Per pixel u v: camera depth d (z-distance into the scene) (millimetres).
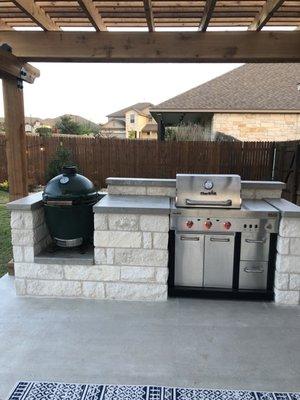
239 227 3141
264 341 2588
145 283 3236
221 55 3621
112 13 3455
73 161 10297
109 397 1995
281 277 3121
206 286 3283
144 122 44906
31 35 3645
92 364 2301
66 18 3617
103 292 3275
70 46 3658
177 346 2514
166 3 3219
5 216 7020
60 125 33000
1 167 11281
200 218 3148
